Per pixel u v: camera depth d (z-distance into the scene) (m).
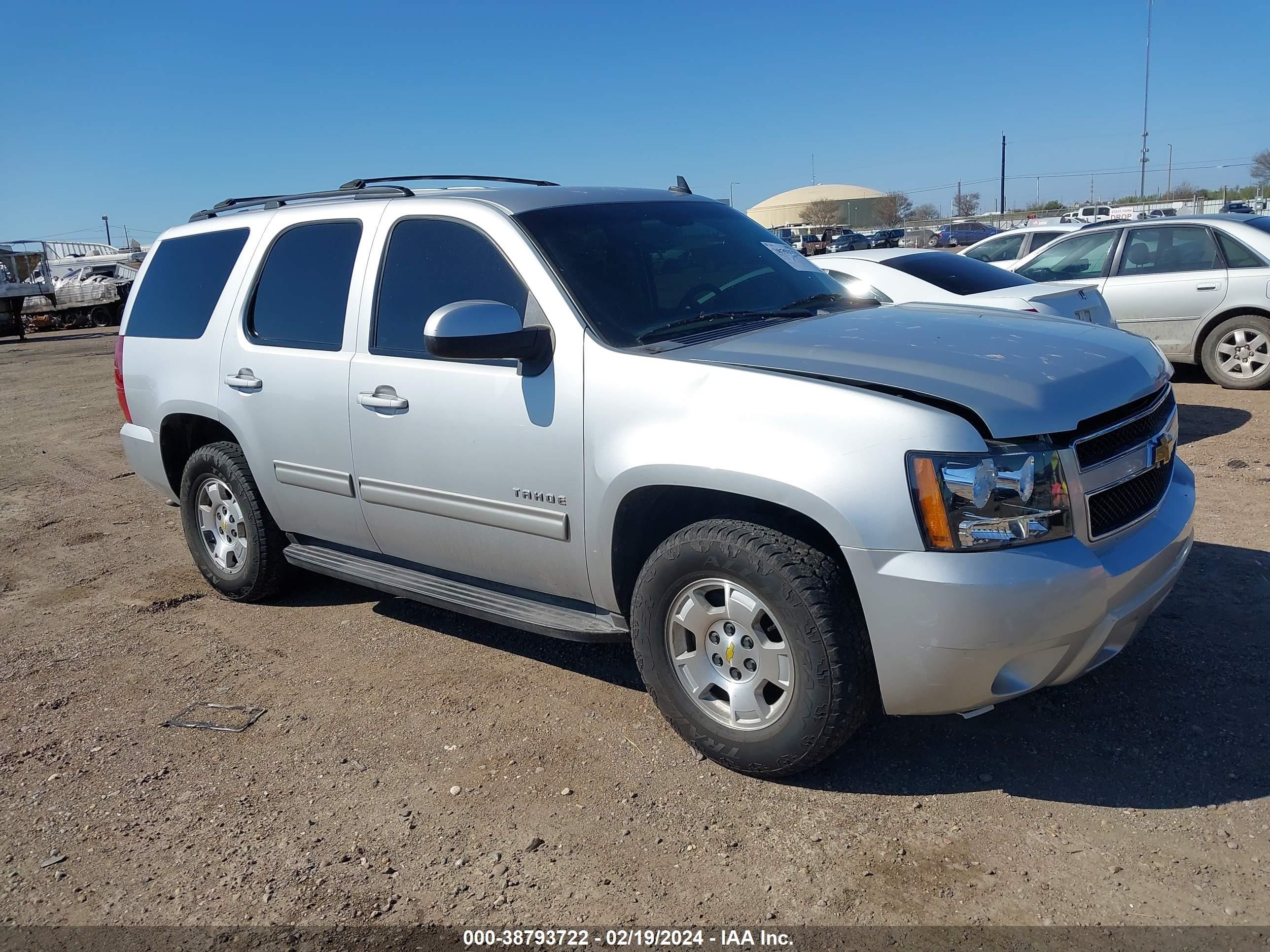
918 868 2.76
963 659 2.77
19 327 28.36
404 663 4.34
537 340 3.47
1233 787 3.02
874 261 7.59
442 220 3.98
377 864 2.95
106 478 8.59
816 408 2.89
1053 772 3.17
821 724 2.96
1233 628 4.04
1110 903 2.57
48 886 2.95
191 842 3.12
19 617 5.20
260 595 5.11
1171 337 9.16
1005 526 2.74
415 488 3.96
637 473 3.21
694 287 3.83
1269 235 8.65
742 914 2.63
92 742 3.80
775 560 2.95
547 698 3.92
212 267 4.98
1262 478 6.09
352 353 4.15
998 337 3.32
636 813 3.11
